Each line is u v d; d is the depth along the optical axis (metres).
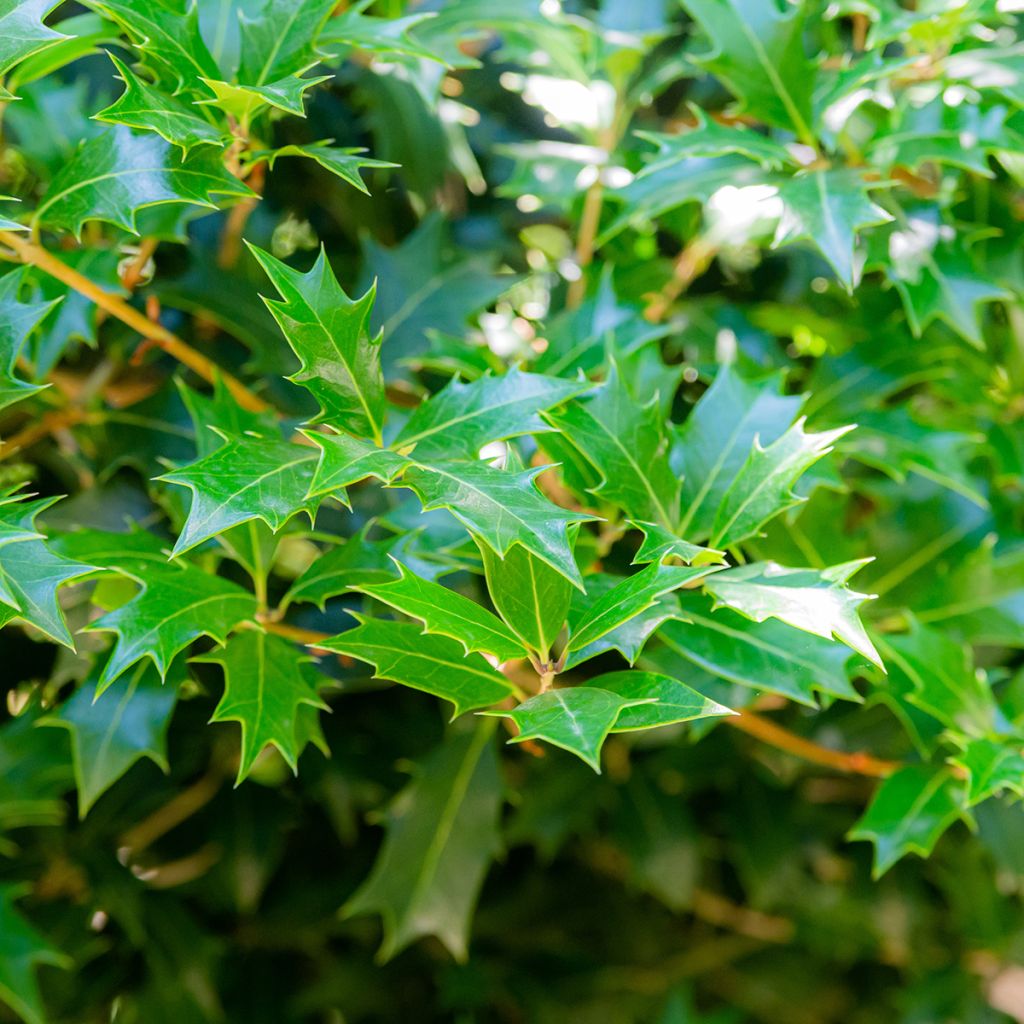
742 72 0.66
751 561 0.70
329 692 0.72
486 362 0.66
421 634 0.57
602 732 0.53
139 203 0.60
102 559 0.62
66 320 0.65
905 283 0.68
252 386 0.71
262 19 0.61
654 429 0.61
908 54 0.68
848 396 0.71
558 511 0.54
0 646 0.71
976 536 0.71
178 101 0.60
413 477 0.54
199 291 0.71
